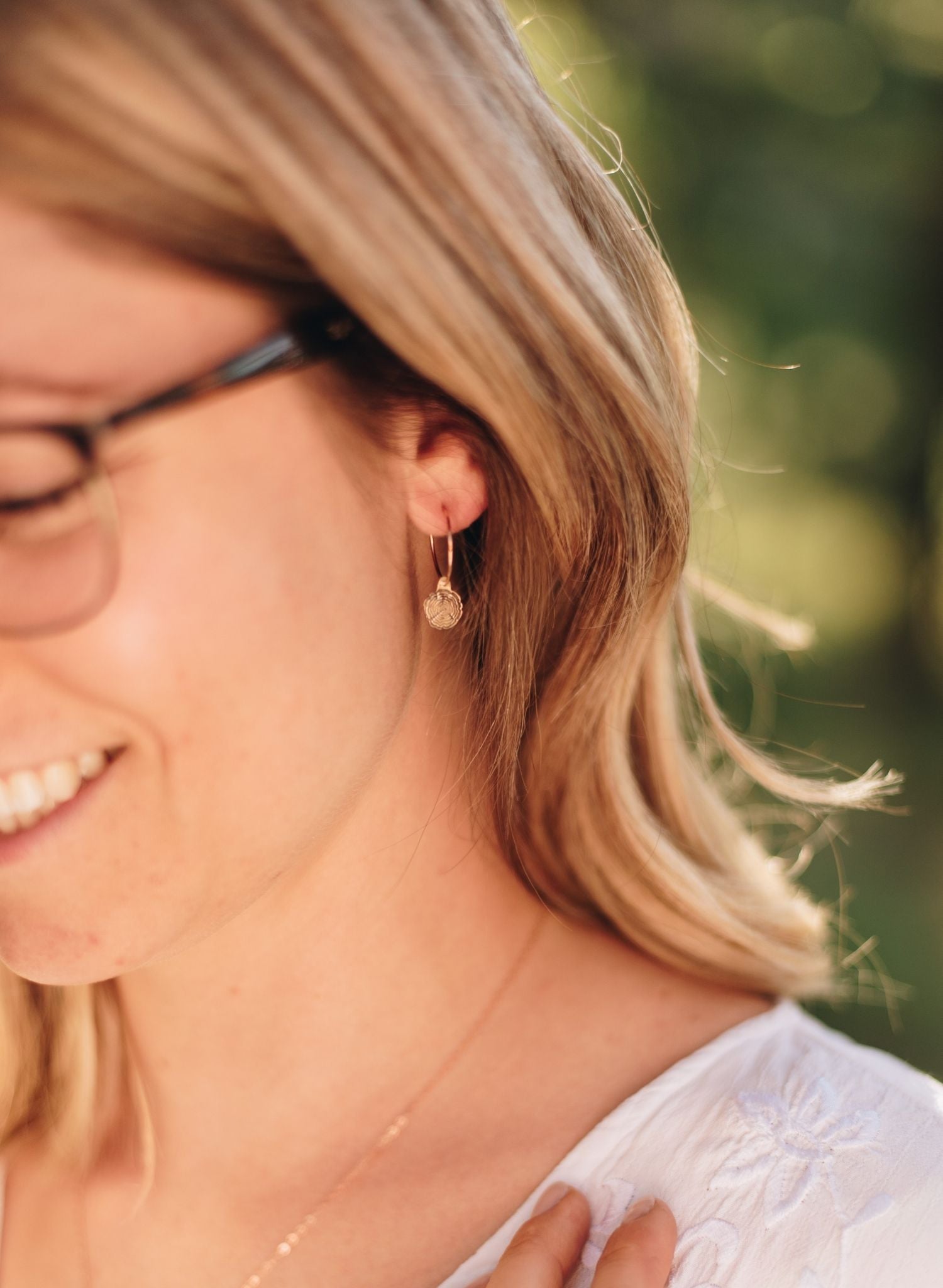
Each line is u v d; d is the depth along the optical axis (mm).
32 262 663
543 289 723
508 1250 740
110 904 714
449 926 777
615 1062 779
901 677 3322
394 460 726
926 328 3229
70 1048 823
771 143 3131
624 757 805
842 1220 735
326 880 760
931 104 3258
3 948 723
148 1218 790
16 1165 829
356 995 771
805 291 3061
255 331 685
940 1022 2158
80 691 689
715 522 935
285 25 678
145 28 662
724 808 873
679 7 3109
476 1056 777
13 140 657
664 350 793
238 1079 777
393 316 697
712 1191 747
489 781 789
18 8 655
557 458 741
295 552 698
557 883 810
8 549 677
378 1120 774
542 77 899
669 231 2988
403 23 702
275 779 708
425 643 762
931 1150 745
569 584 778
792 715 2988
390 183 693
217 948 766
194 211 670
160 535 682
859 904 2404
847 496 3262
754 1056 778
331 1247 766
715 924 802
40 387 667
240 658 695
